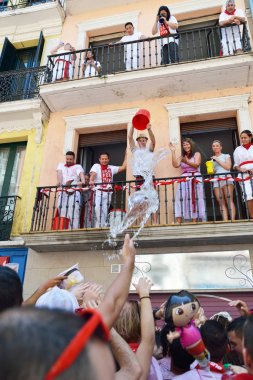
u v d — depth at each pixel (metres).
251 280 5.75
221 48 7.65
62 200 6.64
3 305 1.49
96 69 8.05
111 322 1.40
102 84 7.52
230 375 1.86
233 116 7.41
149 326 1.69
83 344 0.66
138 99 7.86
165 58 7.68
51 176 7.53
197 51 8.54
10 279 1.59
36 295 2.32
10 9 10.27
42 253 6.74
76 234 6.09
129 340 1.98
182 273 6.01
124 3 9.36
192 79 7.29
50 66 8.43
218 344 2.37
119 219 6.11
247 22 8.14
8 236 7.11
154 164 6.60
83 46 9.12
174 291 5.90
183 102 7.51
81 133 8.19
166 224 5.83
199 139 7.72
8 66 9.45
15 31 9.97
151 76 7.26
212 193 5.98
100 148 8.27
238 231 5.59
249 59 6.85
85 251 6.59
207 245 6.12
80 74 8.69
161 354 2.47
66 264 6.55
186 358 2.07
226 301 5.77
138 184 6.35
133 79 7.36
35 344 0.62
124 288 1.54
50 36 9.59
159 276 6.06
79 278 2.86
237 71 7.06
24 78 8.75
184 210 6.15
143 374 1.46
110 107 7.99
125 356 1.43
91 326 0.70
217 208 7.13
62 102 8.03
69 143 7.80
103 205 6.50
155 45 7.71
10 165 8.25
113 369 0.73
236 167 6.13
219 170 6.39
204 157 7.66
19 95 8.34
